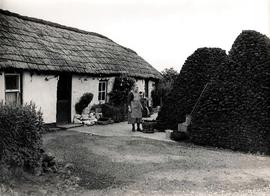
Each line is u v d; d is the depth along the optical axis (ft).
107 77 65.16
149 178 28.14
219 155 37.76
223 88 42.86
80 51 62.44
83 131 50.08
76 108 57.67
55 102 52.65
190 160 34.86
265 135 39.86
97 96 63.21
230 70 43.06
